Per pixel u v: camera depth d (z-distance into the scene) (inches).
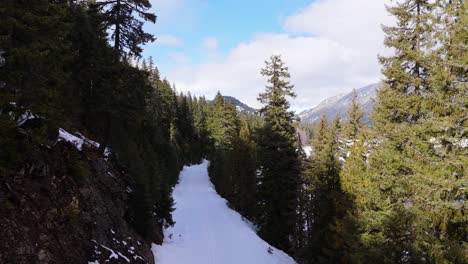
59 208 487.8
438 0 589.6
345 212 779.4
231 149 1839.3
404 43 642.2
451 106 496.4
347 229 684.1
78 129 826.2
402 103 626.5
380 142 721.6
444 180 485.7
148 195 792.9
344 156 1122.7
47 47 432.8
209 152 3221.0
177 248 882.8
